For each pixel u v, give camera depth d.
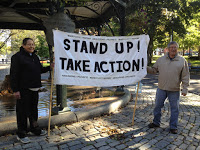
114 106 4.71
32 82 2.92
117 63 3.65
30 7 5.16
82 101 5.41
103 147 2.83
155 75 14.07
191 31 20.98
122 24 5.72
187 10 16.91
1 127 3.14
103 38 3.51
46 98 5.79
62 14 3.74
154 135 3.28
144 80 11.20
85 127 3.59
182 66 3.27
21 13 6.21
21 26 8.13
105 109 4.43
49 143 2.93
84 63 3.43
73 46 3.33
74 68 3.36
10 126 3.21
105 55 3.56
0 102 5.18
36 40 19.11
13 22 8.00
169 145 2.92
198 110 4.87
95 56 3.50
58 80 3.25
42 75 12.67
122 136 3.20
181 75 3.39
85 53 3.43
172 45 3.27
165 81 3.40
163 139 3.12
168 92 3.47
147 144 2.94
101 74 3.55
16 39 18.52
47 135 3.23
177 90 3.37
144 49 3.79
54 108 3.88
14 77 2.74
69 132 3.36
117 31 16.83
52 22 3.71
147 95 6.64
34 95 3.03
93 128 3.55
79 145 2.88
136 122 3.91
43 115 4.11
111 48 3.58
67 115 3.77
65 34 3.25
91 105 4.96
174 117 3.38
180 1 16.31
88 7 6.37
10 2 5.04
